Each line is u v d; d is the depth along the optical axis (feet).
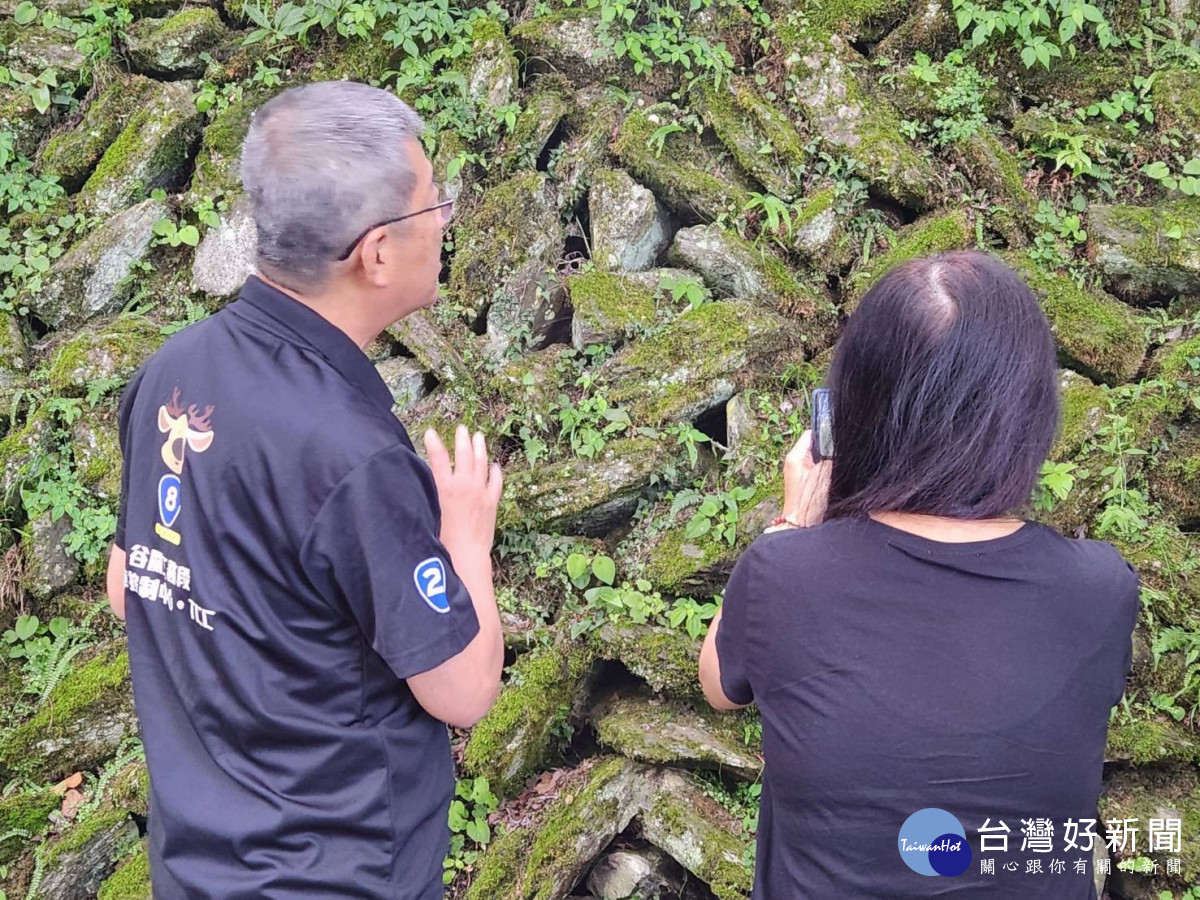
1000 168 11.43
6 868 9.79
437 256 5.25
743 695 5.09
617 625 9.93
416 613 4.65
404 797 5.14
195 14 12.87
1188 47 12.03
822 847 4.41
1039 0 11.64
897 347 4.36
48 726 10.12
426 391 11.31
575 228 12.08
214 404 4.83
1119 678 4.47
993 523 4.47
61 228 12.20
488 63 12.03
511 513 10.43
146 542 5.15
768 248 11.43
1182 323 10.76
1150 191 11.55
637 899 9.54
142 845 9.95
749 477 10.40
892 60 12.24
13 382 11.62
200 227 12.17
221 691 4.87
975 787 4.21
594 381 10.87
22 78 12.67
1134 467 10.03
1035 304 4.48
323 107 4.73
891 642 4.31
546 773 10.02
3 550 10.96
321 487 4.54
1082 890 4.52
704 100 12.04
